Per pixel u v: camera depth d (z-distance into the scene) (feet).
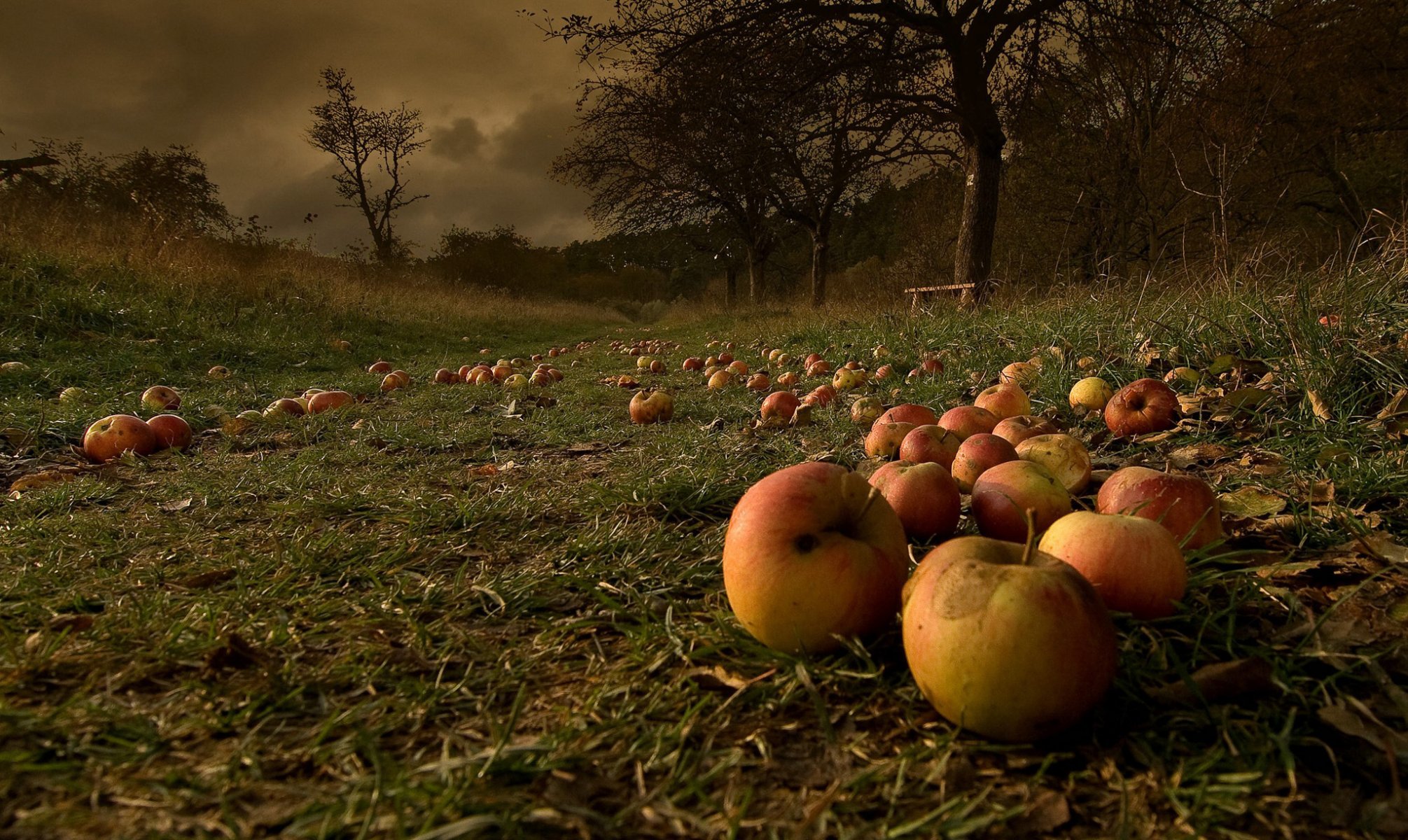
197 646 5.32
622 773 3.98
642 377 28.53
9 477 12.30
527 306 110.42
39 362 23.88
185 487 10.94
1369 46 52.16
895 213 88.74
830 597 4.76
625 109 61.93
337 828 3.43
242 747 4.12
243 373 29.17
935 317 30.76
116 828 3.45
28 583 6.71
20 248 36.40
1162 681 4.60
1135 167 46.32
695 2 45.39
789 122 50.19
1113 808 3.66
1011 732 3.98
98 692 4.76
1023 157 54.60
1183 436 11.30
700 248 119.85
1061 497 6.78
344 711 4.57
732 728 4.41
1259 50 45.98
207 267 44.88
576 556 7.53
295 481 11.13
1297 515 7.30
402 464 13.01
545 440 15.14
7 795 3.68
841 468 5.24
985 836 3.46
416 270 117.19
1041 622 3.77
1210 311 16.81
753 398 20.56
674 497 9.43
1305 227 56.29
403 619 6.01
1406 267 14.52
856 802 3.69
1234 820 3.54
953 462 8.45
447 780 3.76
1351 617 5.33
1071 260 51.19
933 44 44.62
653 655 5.29
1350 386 11.40
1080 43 45.14
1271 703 4.39
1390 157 55.06
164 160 69.92
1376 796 3.67
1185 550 6.33
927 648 4.08
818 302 71.41
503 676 5.05
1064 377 15.97
